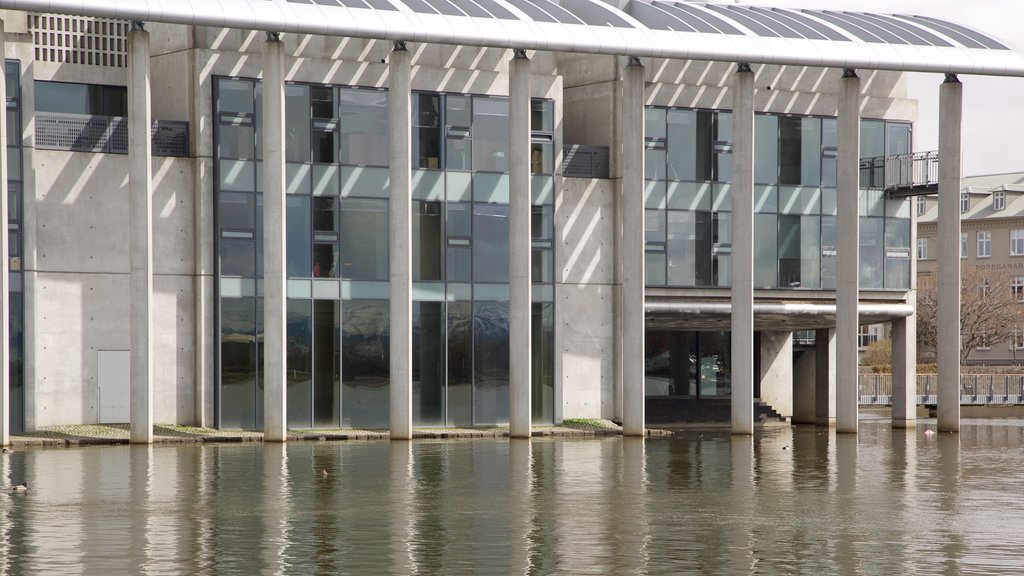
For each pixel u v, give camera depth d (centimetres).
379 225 4153
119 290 3919
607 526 1978
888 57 4109
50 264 3822
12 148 3734
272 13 3466
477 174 4266
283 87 3644
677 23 4044
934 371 8194
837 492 2444
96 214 3884
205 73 3950
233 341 3972
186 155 3988
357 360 4116
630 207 3972
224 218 3969
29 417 3744
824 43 4091
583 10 4150
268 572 1584
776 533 1919
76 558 1672
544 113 4359
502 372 4291
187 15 3381
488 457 3192
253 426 3984
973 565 1666
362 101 4134
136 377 3572
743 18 4306
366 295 4131
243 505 2192
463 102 4247
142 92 3506
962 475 2784
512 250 3881
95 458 3117
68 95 4122
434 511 2133
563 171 4488
